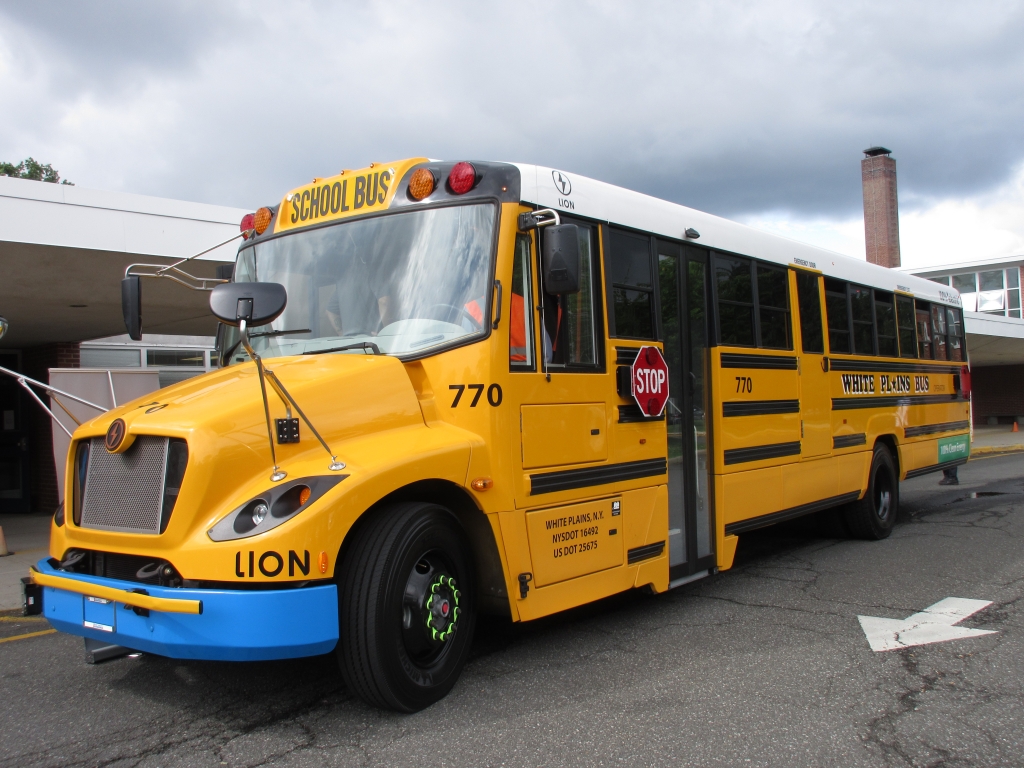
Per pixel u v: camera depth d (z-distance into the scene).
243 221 5.66
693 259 6.27
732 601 6.26
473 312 4.43
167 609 3.50
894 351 9.51
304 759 3.55
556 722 3.91
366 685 3.85
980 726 3.85
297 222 5.24
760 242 7.14
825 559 7.82
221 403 3.81
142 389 8.31
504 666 4.77
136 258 8.72
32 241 7.93
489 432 4.35
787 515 7.16
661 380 5.64
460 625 4.30
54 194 8.07
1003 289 34.56
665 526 5.65
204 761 3.55
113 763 3.55
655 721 3.93
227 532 3.54
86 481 4.00
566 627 5.60
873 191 39.12
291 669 4.77
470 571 4.37
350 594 3.80
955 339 11.43
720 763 3.48
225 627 3.45
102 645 4.45
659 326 5.79
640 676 4.57
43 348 14.12
